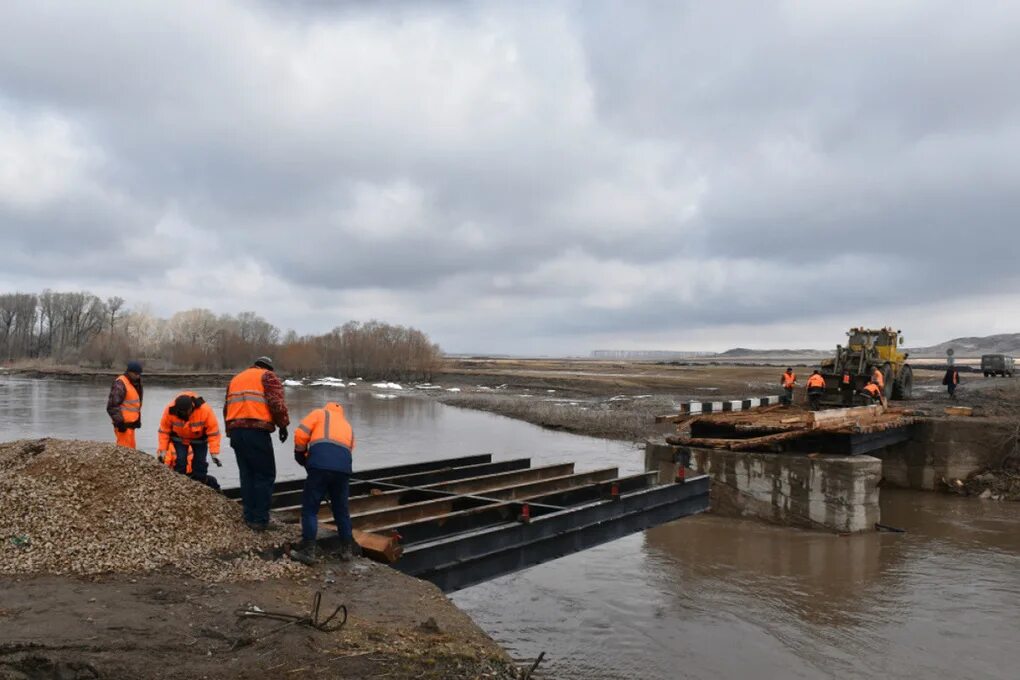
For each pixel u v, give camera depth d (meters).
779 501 17.17
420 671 5.33
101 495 7.30
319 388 73.81
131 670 4.78
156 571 6.46
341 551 7.51
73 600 5.71
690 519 17.58
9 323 127.44
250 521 7.70
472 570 8.53
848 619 10.94
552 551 9.61
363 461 24.03
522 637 10.27
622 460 24.97
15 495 7.13
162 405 47.16
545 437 32.03
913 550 14.90
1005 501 20.19
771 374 89.00
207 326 117.38
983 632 10.46
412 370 86.06
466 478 12.95
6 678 4.50
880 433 19.70
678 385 66.69
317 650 5.37
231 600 6.03
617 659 9.52
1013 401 30.42
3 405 45.16
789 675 9.08
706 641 10.09
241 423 7.58
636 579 12.90
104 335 99.25
